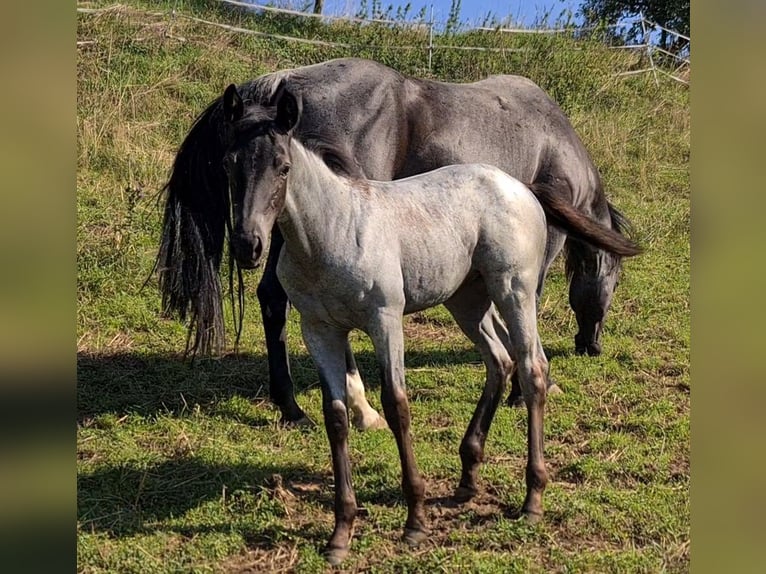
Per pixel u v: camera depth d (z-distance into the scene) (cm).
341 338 374
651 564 358
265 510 399
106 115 929
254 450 466
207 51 1170
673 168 1145
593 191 615
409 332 697
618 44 1628
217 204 479
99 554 353
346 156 375
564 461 472
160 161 880
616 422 531
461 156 540
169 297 495
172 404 527
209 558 358
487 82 587
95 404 517
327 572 348
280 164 321
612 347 675
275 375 505
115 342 611
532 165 576
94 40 1087
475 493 418
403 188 388
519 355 401
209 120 477
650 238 921
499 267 397
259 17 1378
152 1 1321
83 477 423
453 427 506
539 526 386
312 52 1266
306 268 354
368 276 352
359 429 500
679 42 1722
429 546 371
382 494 420
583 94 1305
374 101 516
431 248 375
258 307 704
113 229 739
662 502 417
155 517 392
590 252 624
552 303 758
